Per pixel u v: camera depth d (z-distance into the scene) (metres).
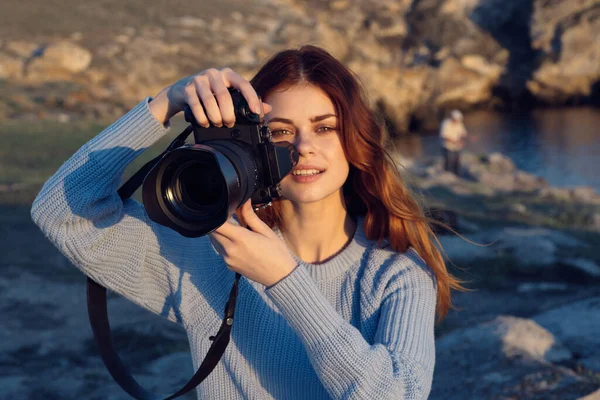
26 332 6.26
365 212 1.99
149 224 1.97
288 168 1.72
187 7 40.22
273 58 1.91
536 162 29.00
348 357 1.52
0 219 9.91
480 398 4.09
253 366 1.86
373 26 44.22
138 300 1.99
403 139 38.22
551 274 9.03
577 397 3.99
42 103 24.03
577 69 44.06
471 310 7.68
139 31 35.12
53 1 36.16
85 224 1.85
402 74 41.31
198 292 1.95
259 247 1.56
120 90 28.75
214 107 1.64
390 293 1.81
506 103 44.97
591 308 5.91
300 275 1.58
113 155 1.81
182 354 5.91
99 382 5.40
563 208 14.96
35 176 13.22
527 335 4.84
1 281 7.48
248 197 1.58
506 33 45.69
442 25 44.66
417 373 1.58
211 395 1.91
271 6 44.78
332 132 1.88
